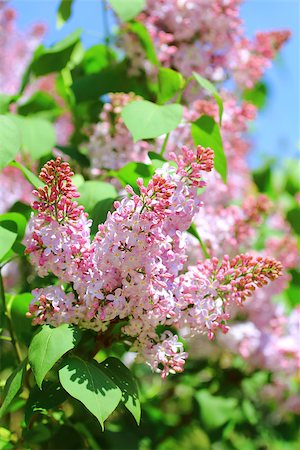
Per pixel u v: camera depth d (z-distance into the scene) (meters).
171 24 1.04
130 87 1.07
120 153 0.99
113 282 0.71
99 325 0.73
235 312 1.11
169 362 0.74
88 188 0.84
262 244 1.22
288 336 1.21
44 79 1.37
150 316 0.71
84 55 1.14
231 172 1.09
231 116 1.01
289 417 1.33
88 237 0.71
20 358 0.84
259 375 1.24
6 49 1.31
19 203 0.88
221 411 1.17
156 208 0.68
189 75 1.03
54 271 0.71
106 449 1.06
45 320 0.72
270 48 1.08
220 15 1.02
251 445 1.30
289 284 1.27
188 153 0.71
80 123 1.15
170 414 1.23
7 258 0.82
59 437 0.92
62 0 1.07
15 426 0.93
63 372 0.69
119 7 0.96
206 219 0.96
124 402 0.71
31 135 0.97
